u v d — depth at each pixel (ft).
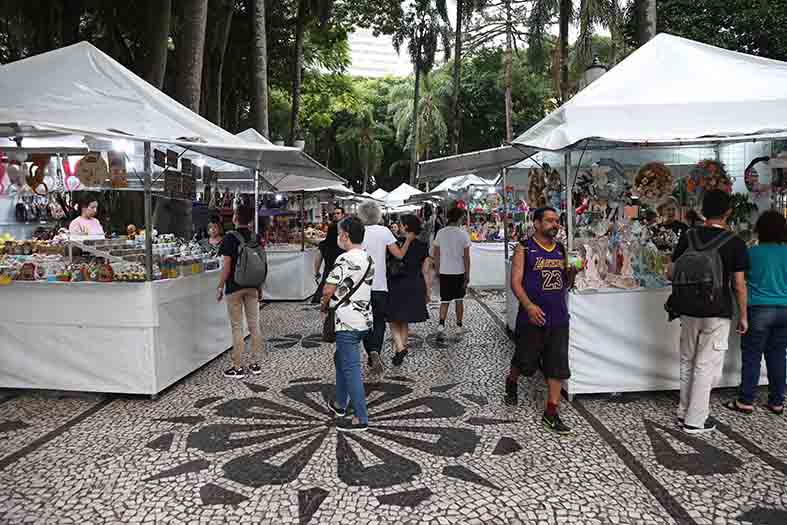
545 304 11.76
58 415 13.02
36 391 14.80
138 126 14.14
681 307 11.67
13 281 14.28
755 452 10.68
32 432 11.93
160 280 14.65
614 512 8.58
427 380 15.78
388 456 10.68
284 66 63.62
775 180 15.98
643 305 13.79
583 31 41.01
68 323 14.21
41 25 38.09
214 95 47.65
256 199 24.75
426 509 8.70
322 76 79.41
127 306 13.96
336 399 12.71
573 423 12.37
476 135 107.24
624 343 13.84
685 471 9.93
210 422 12.52
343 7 60.29
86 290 14.06
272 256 30.22
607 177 15.49
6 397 14.34
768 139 13.94
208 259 18.12
